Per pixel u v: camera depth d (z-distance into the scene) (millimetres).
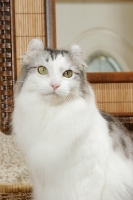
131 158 1588
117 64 4293
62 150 1344
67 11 3846
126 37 4223
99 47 4199
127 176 1527
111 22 4141
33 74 1355
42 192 1526
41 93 1314
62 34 3873
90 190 1426
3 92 2295
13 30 2285
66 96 1328
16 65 2311
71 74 1380
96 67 4258
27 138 1393
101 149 1414
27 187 1716
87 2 3953
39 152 1368
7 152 2225
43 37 2344
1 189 1713
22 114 1385
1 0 2250
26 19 2316
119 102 2391
